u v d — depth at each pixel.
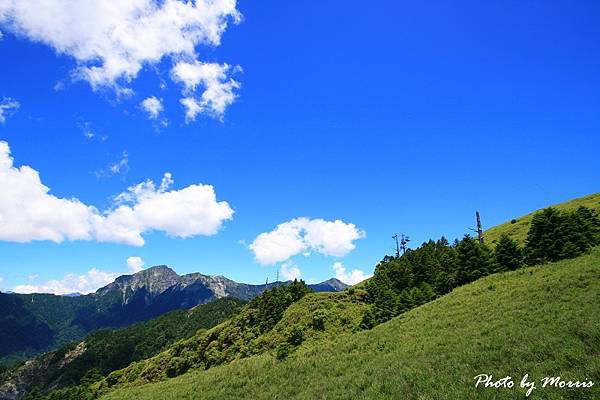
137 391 47.09
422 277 66.19
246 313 81.00
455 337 27.19
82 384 98.12
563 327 21.69
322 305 68.69
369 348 33.06
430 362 22.59
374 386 20.75
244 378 33.75
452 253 66.75
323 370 29.50
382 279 72.88
